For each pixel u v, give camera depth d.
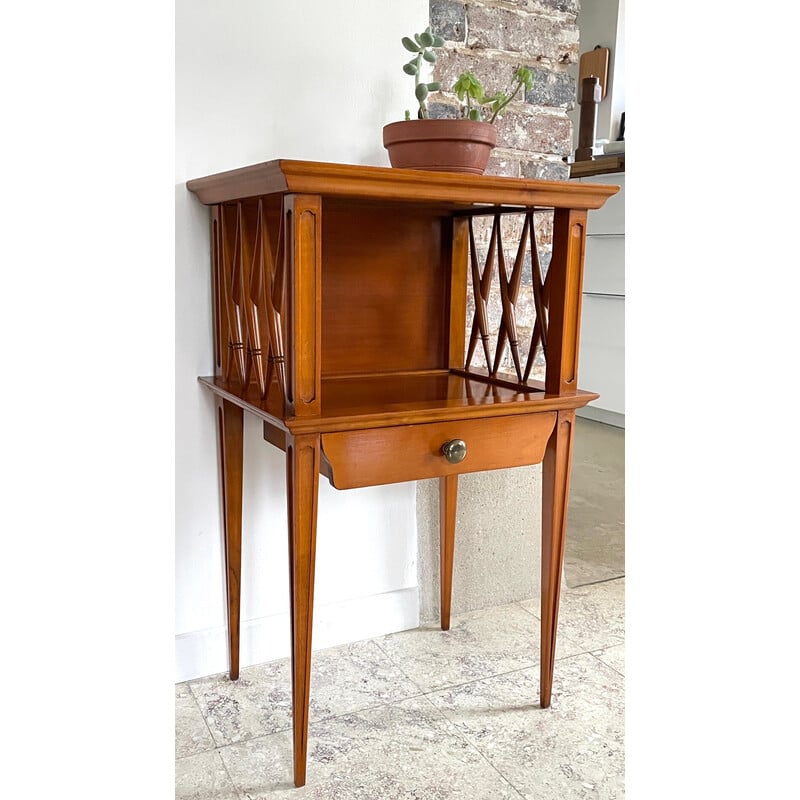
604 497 3.01
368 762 1.42
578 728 1.53
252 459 1.72
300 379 1.25
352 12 1.66
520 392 1.55
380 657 1.80
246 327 1.42
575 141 4.43
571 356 1.51
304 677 1.33
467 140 1.45
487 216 1.86
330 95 1.66
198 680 1.71
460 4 1.78
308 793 1.33
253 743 1.47
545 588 1.56
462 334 1.85
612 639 1.90
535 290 1.58
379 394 1.52
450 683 1.69
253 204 1.55
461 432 1.40
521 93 1.88
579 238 1.47
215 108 1.56
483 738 1.49
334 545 1.84
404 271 1.77
